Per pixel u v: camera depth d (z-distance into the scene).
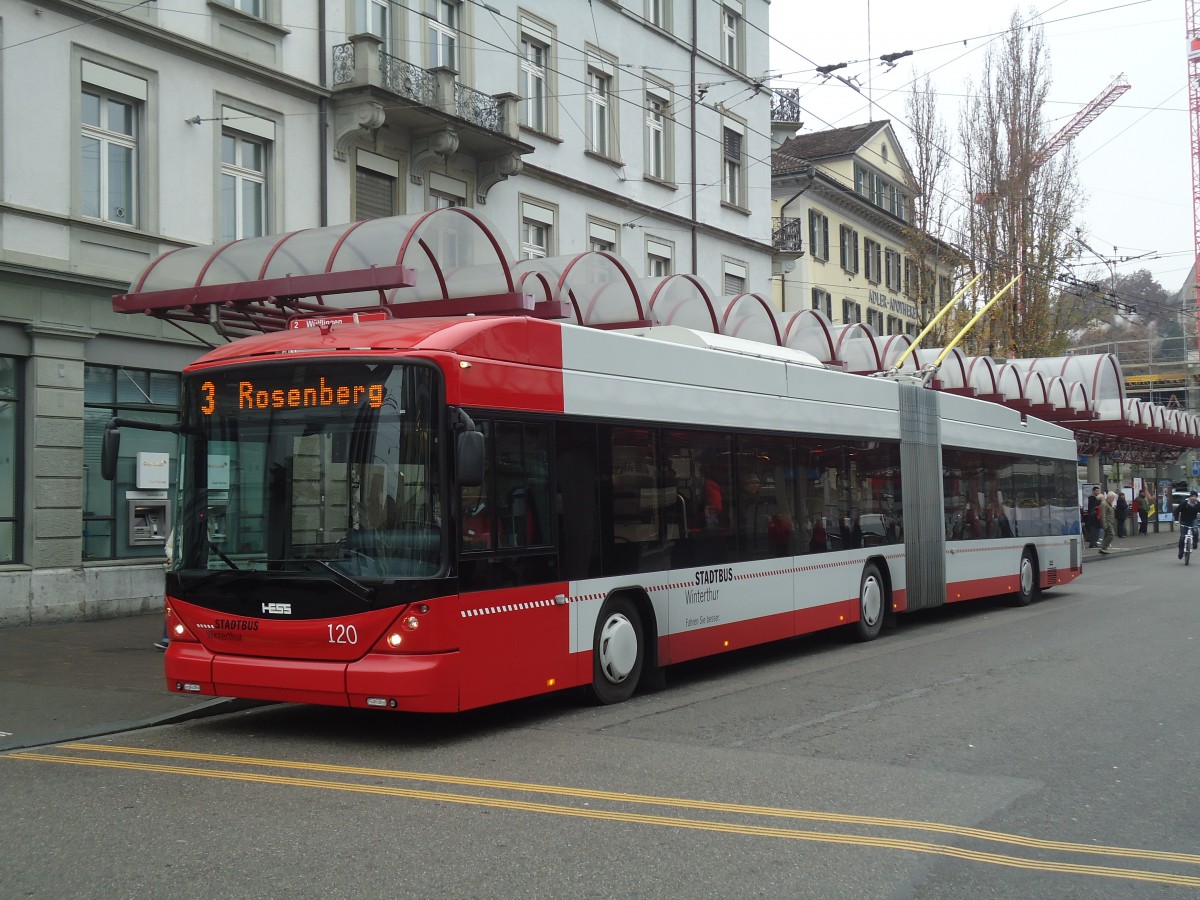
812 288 45.12
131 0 16.48
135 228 16.55
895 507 15.08
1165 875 5.22
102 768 7.34
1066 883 5.09
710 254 31.23
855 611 13.90
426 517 7.80
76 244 15.80
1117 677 11.20
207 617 8.20
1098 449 41.62
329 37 19.88
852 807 6.31
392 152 21.06
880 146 51.94
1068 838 5.80
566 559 9.04
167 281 13.08
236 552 8.16
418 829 5.80
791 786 6.79
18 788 6.79
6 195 14.98
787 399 12.62
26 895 4.84
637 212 28.16
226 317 13.41
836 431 13.64
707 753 7.73
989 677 11.23
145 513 16.84
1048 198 38.66
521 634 8.48
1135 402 36.97
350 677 7.70
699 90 30.64
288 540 8.00
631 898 4.80
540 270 15.03
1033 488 20.09
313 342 8.29
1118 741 8.16
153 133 16.88
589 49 26.55
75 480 15.66
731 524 11.38
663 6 29.72
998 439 18.69
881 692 10.36
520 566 8.52
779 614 12.14
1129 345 79.38
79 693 10.02
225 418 8.33
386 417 7.89
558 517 8.97
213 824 5.92
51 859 5.33
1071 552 21.69
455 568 7.86
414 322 8.57
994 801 6.49
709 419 11.14
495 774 7.10
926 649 13.55
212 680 8.16
